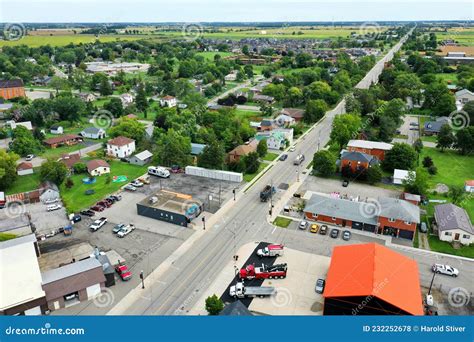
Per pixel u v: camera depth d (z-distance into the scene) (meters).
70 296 50.66
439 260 60.09
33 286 49.50
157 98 184.25
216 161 93.75
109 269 54.56
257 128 130.25
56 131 132.12
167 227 70.00
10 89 181.12
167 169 98.06
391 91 155.25
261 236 66.75
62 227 69.69
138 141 115.75
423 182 79.38
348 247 55.41
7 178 86.50
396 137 121.69
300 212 75.06
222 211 75.69
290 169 97.62
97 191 85.31
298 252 61.97
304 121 139.38
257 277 55.34
